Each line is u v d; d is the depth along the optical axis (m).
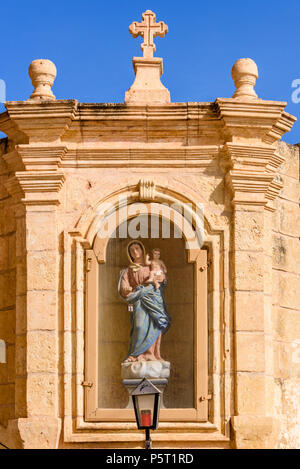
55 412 17.73
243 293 18.05
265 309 18.42
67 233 18.19
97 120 18.36
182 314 18.23
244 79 18.72
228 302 18.08
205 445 17.72
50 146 18.27
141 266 18.31
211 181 18.44
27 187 18.28
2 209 19.17
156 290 18.19
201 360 17.88
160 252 18.44
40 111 18.19
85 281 18.11
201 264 18.14
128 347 18.22
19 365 18.09
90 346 17.89
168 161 18.47
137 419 16.06
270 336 18.42
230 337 18.00
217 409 17.80
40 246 18.19
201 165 18.47
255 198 18.31
